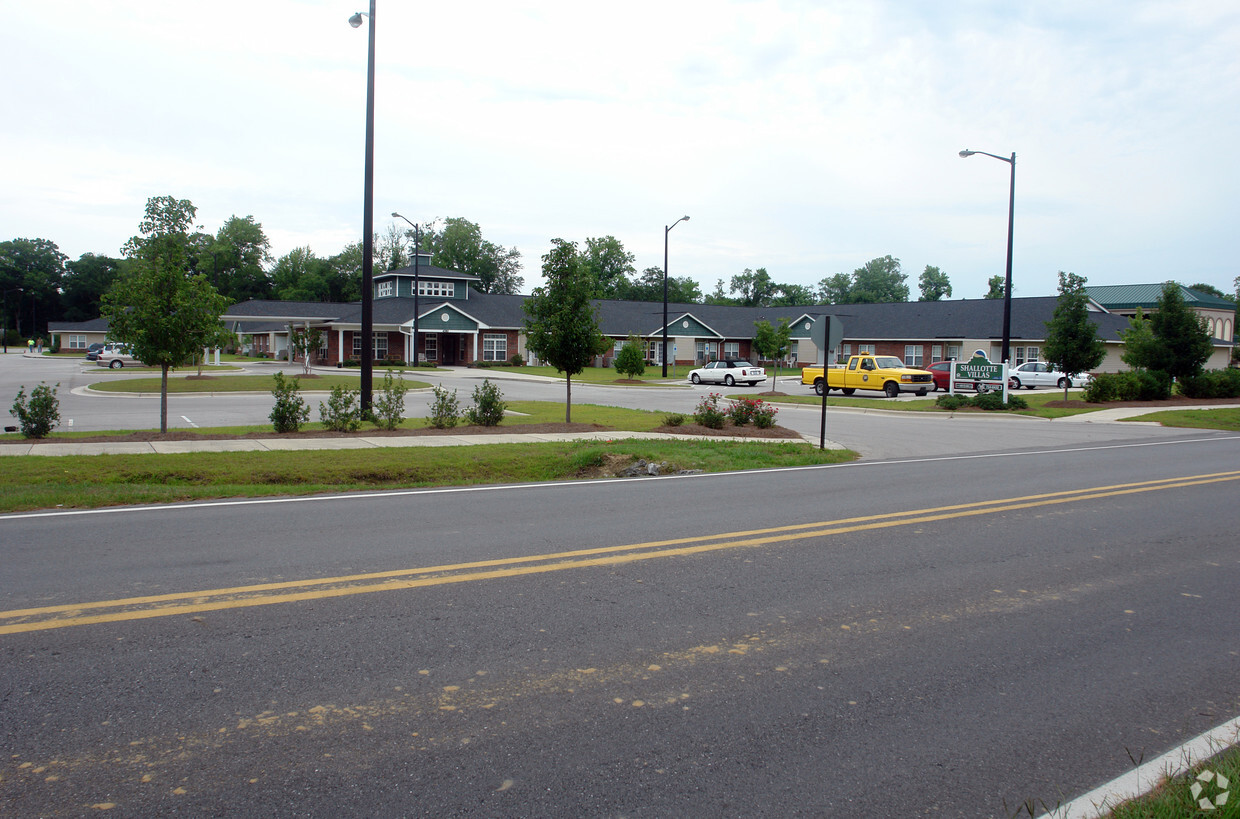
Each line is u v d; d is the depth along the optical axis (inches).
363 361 689.0
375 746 145.6
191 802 127.0
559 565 266.8
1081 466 555.5
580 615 216.8
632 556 280.4
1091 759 146.6
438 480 474.9
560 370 741.3
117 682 169.3
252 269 4121.6
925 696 171.6
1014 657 194.2
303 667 178.9
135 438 577.3
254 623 205.9
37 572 250.1
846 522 346.3
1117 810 127.6
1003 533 327.9
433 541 301.0
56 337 3786.9
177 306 605.3
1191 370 1261.1
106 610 213.3
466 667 181.0
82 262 4411.9
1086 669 187.6
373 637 197.6
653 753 145.5
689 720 158.6
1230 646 203.5
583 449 551.8
